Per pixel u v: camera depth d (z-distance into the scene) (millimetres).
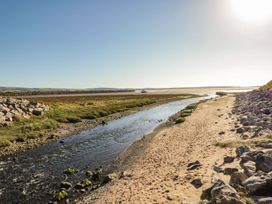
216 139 24094
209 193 11680
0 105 45312
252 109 40469
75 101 89625
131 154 25016
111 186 17062
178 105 85938
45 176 20406
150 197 13438
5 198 16641
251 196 10148
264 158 12602
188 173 15766
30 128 38781
